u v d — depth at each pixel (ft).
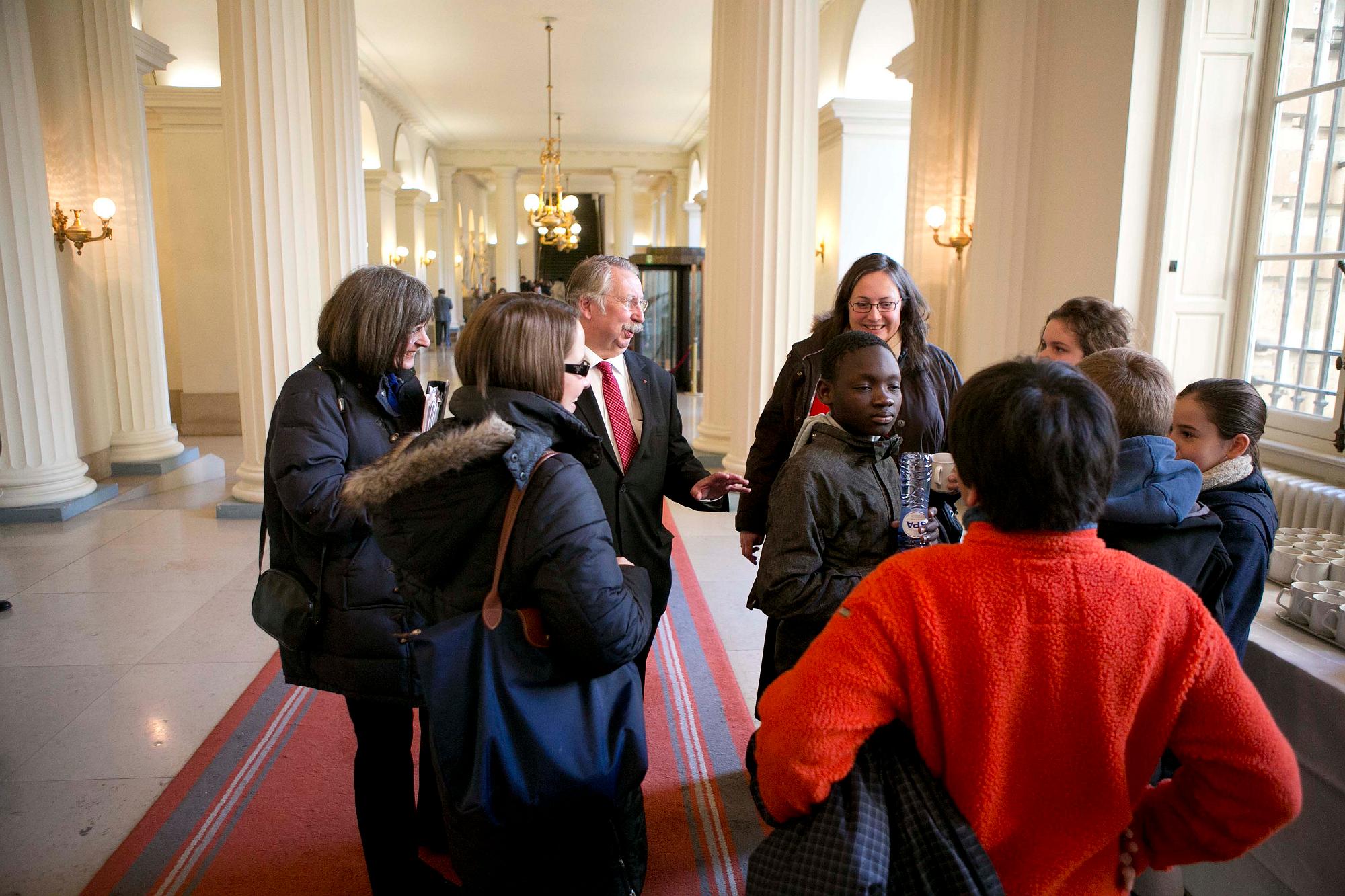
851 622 3.17
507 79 49.83
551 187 68.03
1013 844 3.13
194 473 23.06
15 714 9.86
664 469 7.53
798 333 19.03
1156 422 5.26
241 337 18.20
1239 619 5.55
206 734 9.42
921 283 21.18
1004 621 2.98
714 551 16.81
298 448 5.60
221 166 29.84
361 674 5.66
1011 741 3.02
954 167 20.42
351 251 23.22
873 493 5.32
